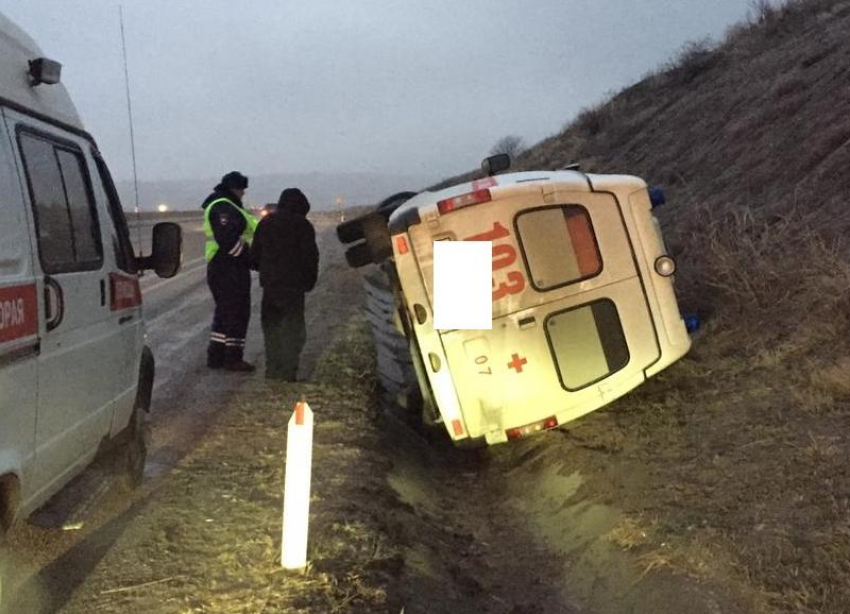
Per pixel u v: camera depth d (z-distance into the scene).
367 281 13.39
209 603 4.94
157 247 6.62
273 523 6.11
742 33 21.58
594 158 21.56
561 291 7.65
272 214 10.43
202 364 11.92
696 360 8.71
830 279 8.13
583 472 7.25
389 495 6.94
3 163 4.36
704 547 5.35
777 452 6.24
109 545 5.82
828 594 4.59
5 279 4.18
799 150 12.11
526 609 5.61
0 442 4.12
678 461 6.73
